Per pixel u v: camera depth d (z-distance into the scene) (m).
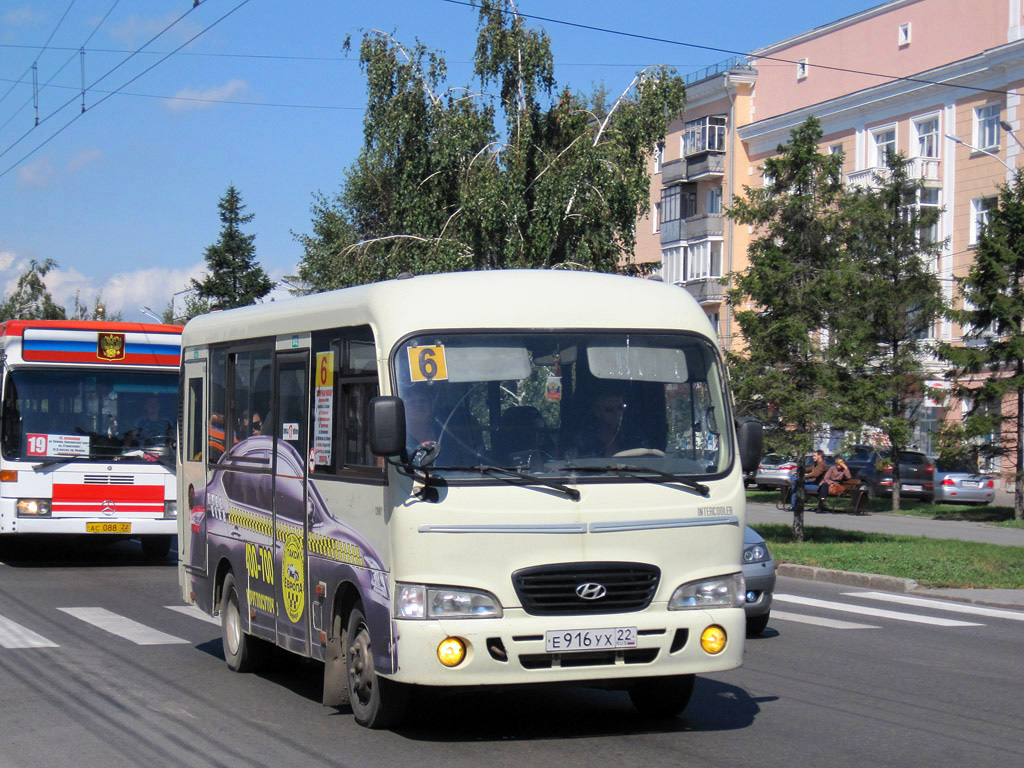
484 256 33.91
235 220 64.38
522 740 7.50
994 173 42.22
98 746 7.38
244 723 7.99
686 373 7.62
